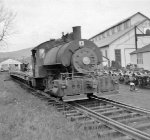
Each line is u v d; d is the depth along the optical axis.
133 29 42.47
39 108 11.52
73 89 12.27
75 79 12.33
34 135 7.38
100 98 13.79
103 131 7.66
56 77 14.47
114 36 46.88
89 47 13.81
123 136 7.18
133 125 8.42
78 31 14.61
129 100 14.07
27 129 7.97
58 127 8.27
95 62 13.58
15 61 89.00
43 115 9.91
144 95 15.77
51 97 14.36
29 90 19.64
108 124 8.17
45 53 15.62
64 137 7.13
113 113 10.29
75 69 13.03
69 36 15.06
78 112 10.40
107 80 12.91
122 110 10.55
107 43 43.16
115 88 13.11
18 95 16.56
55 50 14.24
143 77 20.02
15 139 7.12
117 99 14.55
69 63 13.18
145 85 19.89
